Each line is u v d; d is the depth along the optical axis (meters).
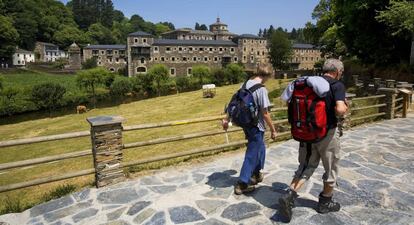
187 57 87.00
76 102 44.38
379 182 5.08
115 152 5.49
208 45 88.94
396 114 11.56
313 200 4.41
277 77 59.84
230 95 39.88
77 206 4.67
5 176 13.80
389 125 9.79
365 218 3.90
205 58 89.06
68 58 104.38
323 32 42.75
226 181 5.30
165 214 4.20
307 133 3.50
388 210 4.12
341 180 5.16
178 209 4.32
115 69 96.31
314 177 5.27
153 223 3.99
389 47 25.31
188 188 5.06
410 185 4.95
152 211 4.32
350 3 25.25
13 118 37.06
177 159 7.30
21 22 105.44
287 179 5.28
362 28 25.73
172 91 53.84
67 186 5.66
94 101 44.94
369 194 4.61
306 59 104.06
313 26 44.94
